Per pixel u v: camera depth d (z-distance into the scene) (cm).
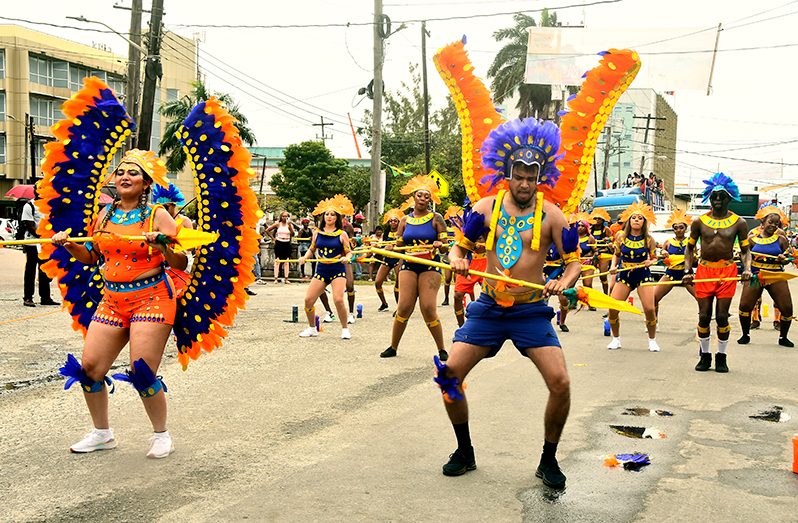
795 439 493
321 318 1339
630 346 1080
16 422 590
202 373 812
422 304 899
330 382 773
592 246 1628
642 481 474
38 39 4684
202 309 522
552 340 459
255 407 660
